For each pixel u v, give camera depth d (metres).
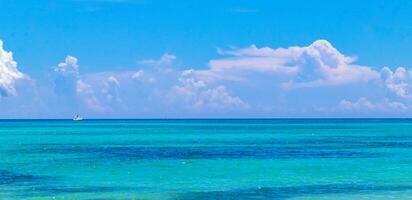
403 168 55.38
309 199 37.31
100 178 47.19
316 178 47.66
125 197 37.94
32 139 114.88
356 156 69.19
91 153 74.69
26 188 41.56
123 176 48.59
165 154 73.00
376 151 77.12
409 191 40.38
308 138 117.12
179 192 39.97
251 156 69.56
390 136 124.88
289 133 147.25
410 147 85.00
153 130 176.75
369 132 152.38
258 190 41.00
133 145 93.69
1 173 50.44
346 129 183.00
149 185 43.25
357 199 37.31
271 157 68.00
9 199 37.06
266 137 123.12
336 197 38.06
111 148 85.56
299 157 67.88
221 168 55.34
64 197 37.81
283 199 37.41
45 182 44.72
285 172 52.03
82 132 158.12
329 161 62.78
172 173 50.84
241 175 49.53
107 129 189.75
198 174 50.22
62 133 150.00
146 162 61.41
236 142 102.31
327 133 146.12
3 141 106.12
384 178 47.53
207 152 76.75
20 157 67.50
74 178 47.16
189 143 99.56
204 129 188.25
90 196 38.19
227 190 40.97
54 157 67.88
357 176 48.97
